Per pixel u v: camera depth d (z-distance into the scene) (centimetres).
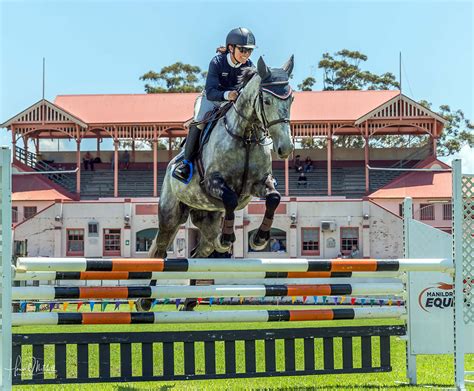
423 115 4253
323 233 3881
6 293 646
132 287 698
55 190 4175
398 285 783
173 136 4844
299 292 737
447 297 798
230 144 723
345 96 4534
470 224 752
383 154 4812
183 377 695
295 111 4362
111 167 4816
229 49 769
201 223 884
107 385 786
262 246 724
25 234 3872
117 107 4469
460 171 748
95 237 3881
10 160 650
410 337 790
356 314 754
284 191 4397
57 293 670
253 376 710
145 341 691
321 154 4847
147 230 3903
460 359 739
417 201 3991
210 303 1980
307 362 728
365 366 748
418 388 745
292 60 708
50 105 4275
